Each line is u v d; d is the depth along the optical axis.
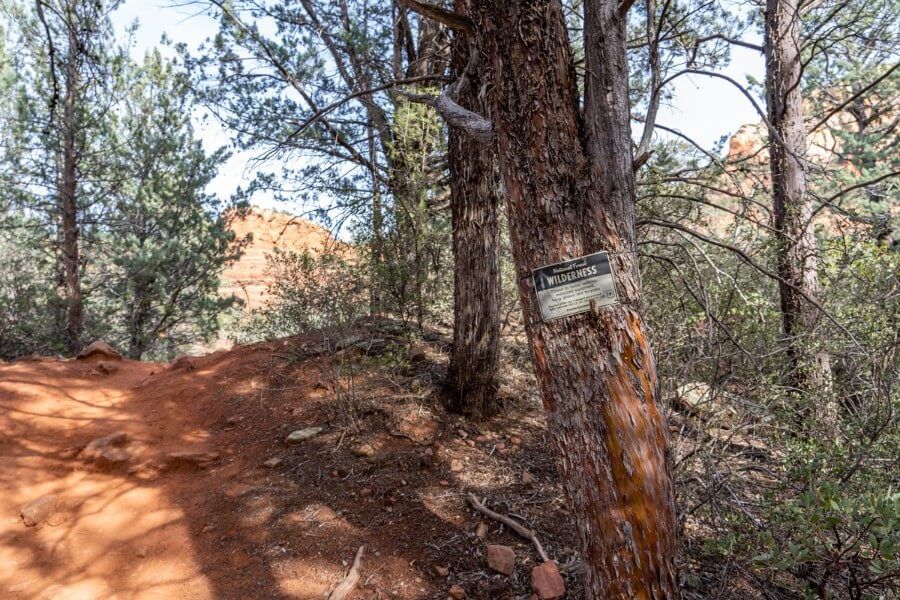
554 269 2.67
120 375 7.41
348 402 5.20
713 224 5.47
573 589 3.37
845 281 4.63
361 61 9.30
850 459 3.42
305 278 6.07
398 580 3.53
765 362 4.39
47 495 4.48
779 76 5.81
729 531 3.32
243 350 7.16
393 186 6.89
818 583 3.14
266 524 4.06
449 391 5.38
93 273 14.17
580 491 2.62
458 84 3.73
